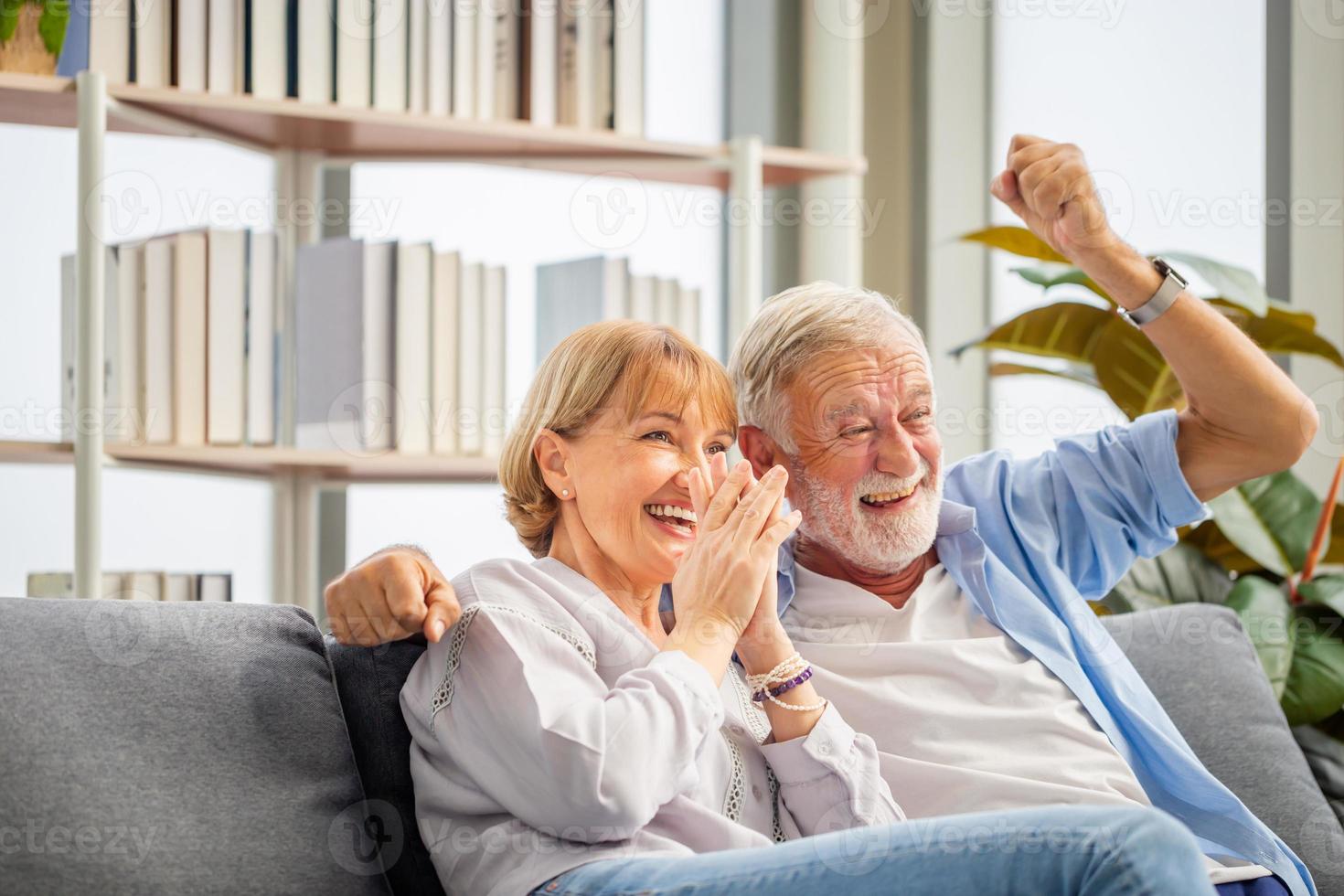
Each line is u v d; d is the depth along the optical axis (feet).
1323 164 8.27
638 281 8.05
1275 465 5.47
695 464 4.49
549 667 3.93
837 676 4.85
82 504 6.72
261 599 8.52
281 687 3.99
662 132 10.82
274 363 7.43
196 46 7.32
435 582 4.02
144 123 7.29
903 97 10.84
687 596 4.24
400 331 7.52
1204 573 6.88
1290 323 6.98
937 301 10.61
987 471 5.68
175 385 7.16
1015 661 5.01
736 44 11.12
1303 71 8.33
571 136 7.91
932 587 5.27
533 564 4.46
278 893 3.60
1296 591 6.61
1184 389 5.45
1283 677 6.12
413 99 7.72
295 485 8.36
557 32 8.05
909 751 4.72
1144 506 5.48
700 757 4.20
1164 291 5.27
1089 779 4.68
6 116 7.31
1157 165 9.48
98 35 7.11
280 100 7.39
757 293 8.31
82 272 6.77
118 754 3.59
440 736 3.94
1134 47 9.65
